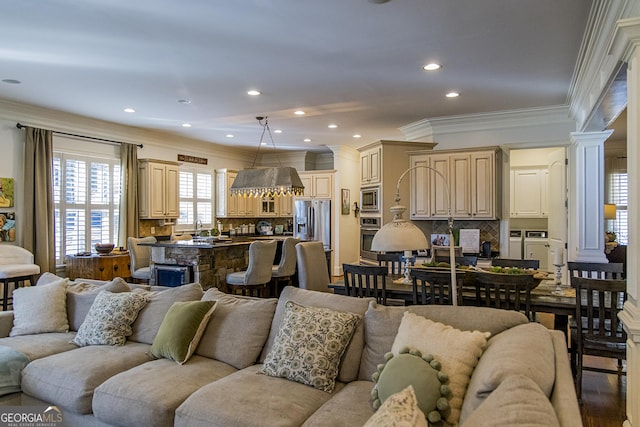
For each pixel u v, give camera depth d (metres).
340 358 2.39
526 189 8.10
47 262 5.82
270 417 1.94
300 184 6.08
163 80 4.48
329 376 2.29
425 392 1.82
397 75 4.30
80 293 3.47
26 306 3.32
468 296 3.38
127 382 2.34
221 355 2.71
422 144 6.34
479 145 6.11
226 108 5.68
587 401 3.12
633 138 2.25
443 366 1.91
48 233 5.87
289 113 5.96
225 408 2.02
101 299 3.18
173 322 2.77
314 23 3.12
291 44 3.52
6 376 2.60
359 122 6.52
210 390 2.19
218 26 3.17
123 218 6.88
